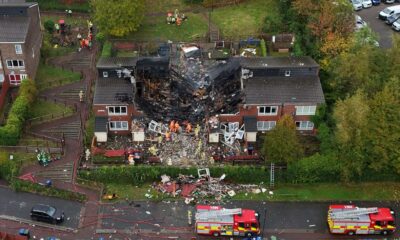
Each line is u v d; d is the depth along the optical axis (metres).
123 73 90.81
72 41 105.62
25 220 78.44
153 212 80.00
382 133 81.12
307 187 84.25
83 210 80.06
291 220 79.44
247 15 110.56
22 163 84.88
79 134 89.75
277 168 83.88
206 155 86.69
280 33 105.44
